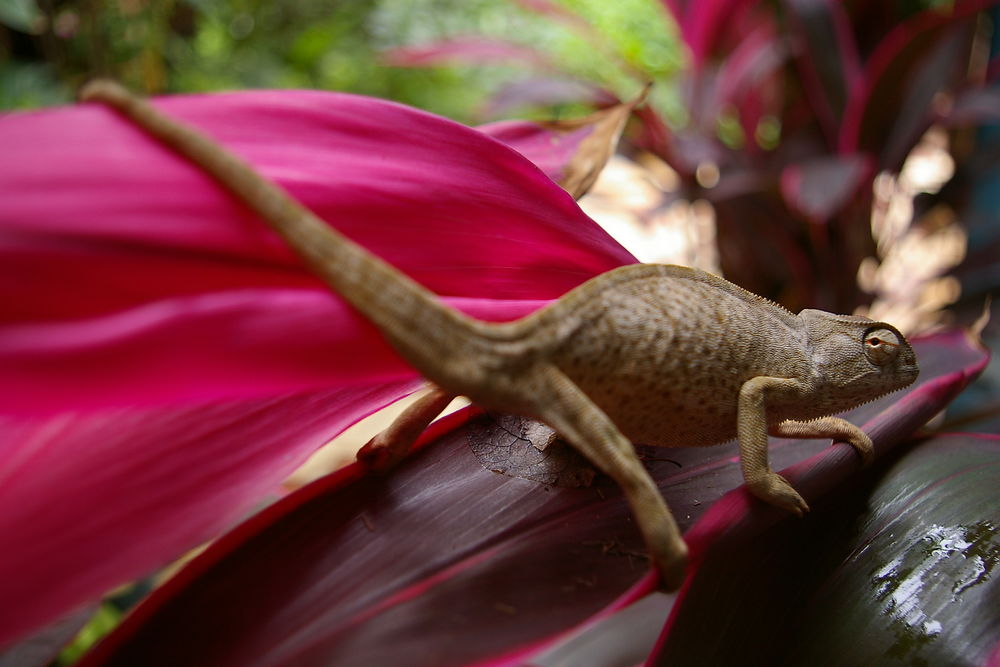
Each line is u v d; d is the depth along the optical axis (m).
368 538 0.30
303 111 0.28
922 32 0.60
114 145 0.25
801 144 0.74
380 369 0.27
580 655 0.42
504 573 0.28
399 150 0.29
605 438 0.28
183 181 0.25
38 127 0.25
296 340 0.26
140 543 0.27
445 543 0.29
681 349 0.29
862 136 0.68
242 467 0.29
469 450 0.33
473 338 0.27
